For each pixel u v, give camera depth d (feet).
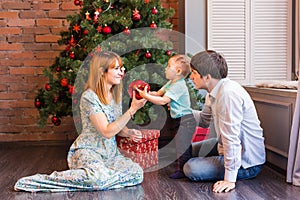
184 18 12.92
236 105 7.80
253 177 8.70
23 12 13.11
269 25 12.23
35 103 11.64
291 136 8.20
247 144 8.29
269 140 10.07
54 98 11.12
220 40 12.14
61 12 13.20
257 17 12.19
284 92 9.09
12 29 13.12
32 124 13.32
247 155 8.32
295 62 12.20
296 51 12.10
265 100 10.14
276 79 12.34
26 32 13.16
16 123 13.28
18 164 10.50
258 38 12.23
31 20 13.15
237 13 12.14
